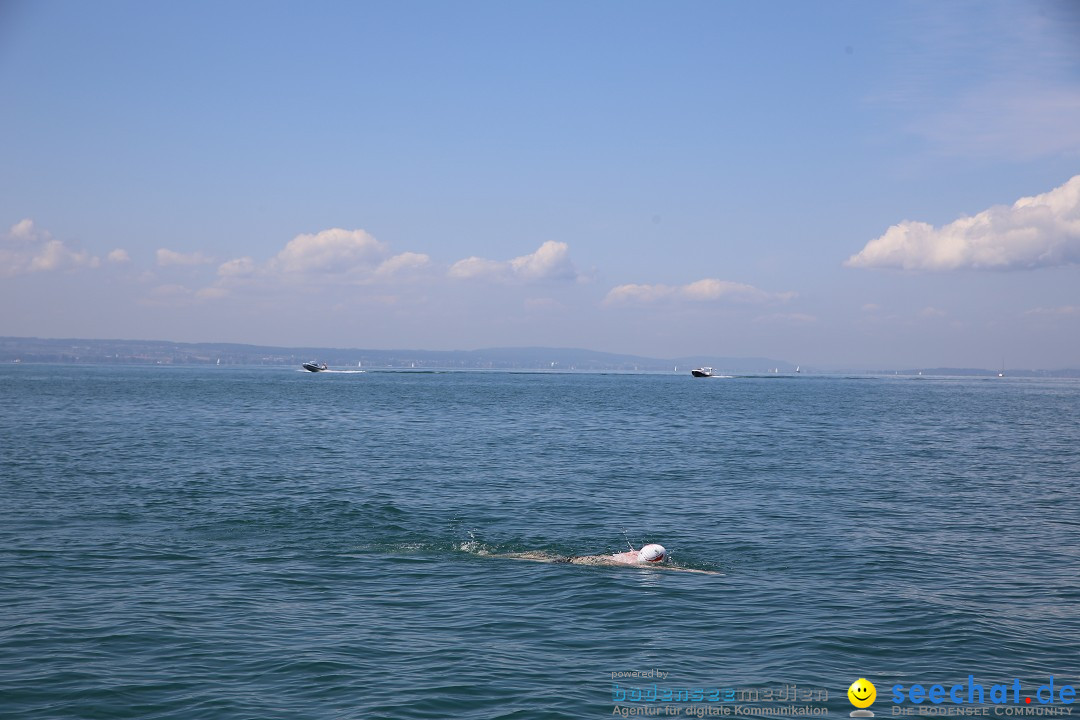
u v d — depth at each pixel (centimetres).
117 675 1459
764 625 1778
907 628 1755
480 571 2233
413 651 1602
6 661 1514
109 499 3262
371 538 2641
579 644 1656
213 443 5497
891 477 4197
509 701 1371
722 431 7088
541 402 11950
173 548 2452
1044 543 2631
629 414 9344
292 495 3416
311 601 1931
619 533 2770
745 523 2955
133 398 11288
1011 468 4634
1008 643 1664
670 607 1906
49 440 5528
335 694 1390
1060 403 13775
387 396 13150
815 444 5984
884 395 16812
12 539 2519
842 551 2508
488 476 4088
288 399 11706
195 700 1361
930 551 2514
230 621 1767
